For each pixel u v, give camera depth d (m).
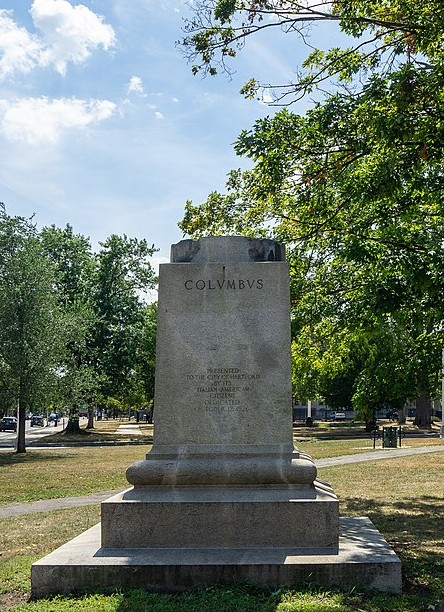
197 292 8.02
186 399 7.84
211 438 7.76
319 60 15.00
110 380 56.72
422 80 11.48
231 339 7.92
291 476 7.44
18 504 15.12
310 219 14.95
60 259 57.56
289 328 7.93
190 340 7.94
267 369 7.86
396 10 13.21
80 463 26.73
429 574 7.42
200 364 7.89
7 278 33.69
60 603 6.26
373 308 12.48
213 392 7.83
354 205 13.95
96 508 13.67
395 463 23.75
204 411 7.81
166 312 8.01
